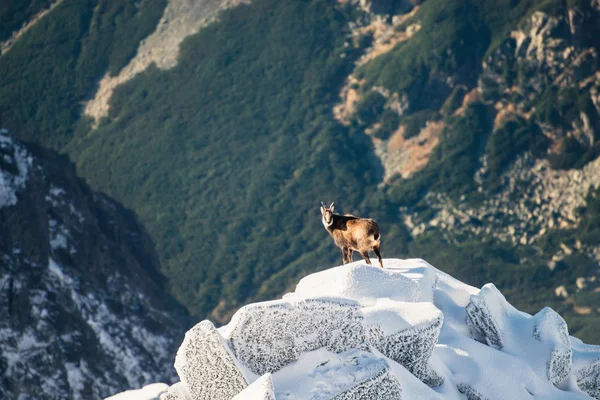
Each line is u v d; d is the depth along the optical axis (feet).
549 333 52.39
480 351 50.44
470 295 54.70
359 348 43.29
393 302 47.19
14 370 229.66
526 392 48.57
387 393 41.29
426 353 45.78
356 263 51.19
